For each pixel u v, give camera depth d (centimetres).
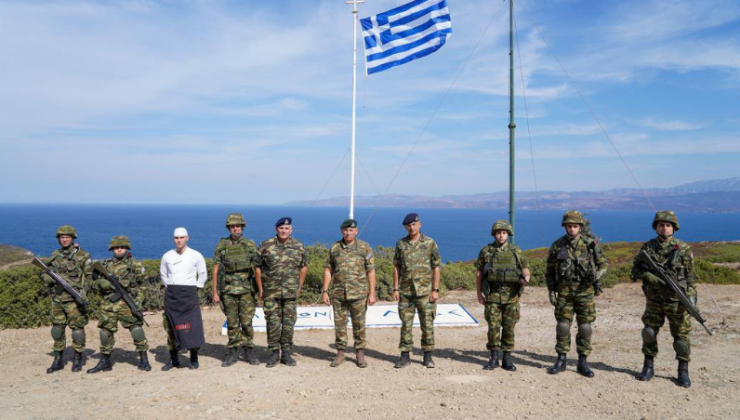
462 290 1270
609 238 11212
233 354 632
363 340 622
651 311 551
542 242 9238
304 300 1048
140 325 607
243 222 633
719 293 1171
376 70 1141
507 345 599
